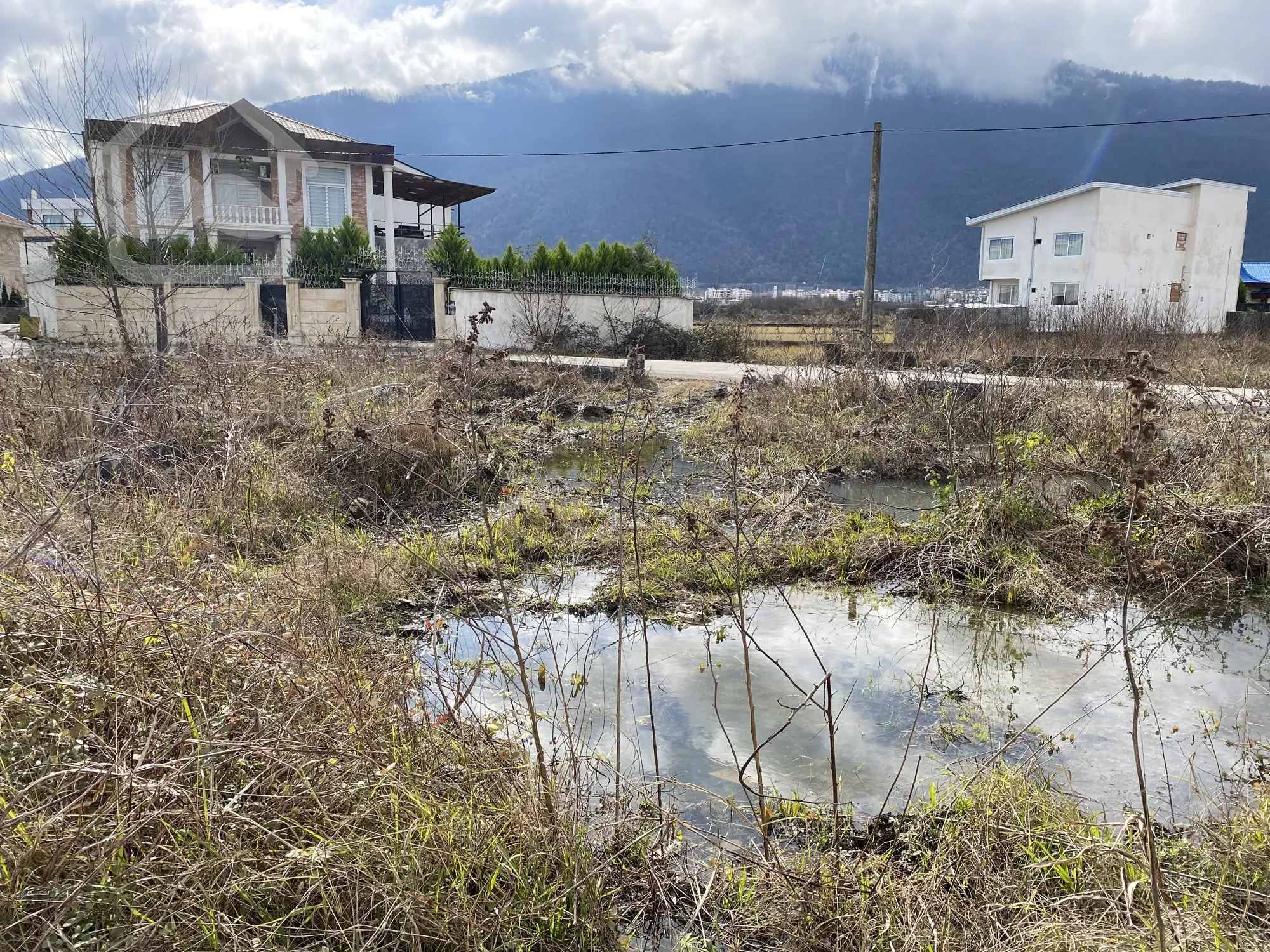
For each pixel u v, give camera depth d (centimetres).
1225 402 955
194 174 2950
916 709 464
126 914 231
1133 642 559
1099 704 470
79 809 252
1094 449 903
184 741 269
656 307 2495
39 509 446
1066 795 359
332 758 286
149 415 806
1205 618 599
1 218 4216
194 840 251
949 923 271
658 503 821
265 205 3175
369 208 3297
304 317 2302
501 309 2406
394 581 606
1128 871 290
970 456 962
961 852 311
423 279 2595
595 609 599
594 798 357
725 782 388
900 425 1116
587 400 1519
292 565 579
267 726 295
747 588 649
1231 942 249
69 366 995
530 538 714
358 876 258
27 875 227
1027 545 688
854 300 4922
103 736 284
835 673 509
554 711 389
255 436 847
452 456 864
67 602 329
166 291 1900
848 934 273
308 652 349
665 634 565
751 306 4547
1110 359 1303
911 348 1625
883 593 647
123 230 1875
